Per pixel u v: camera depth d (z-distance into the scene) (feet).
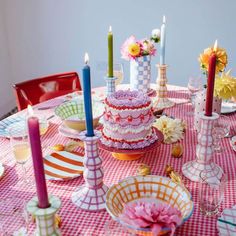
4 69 10.68
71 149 4.25
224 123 4.63
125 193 3.15
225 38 9.62
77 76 7.04
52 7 10.20
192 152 4.24
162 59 5.63
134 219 2.57
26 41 10.74
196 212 3.13
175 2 9.52
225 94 4.17
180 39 9.88
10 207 3.25
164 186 3.19
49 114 5.41
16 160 3.77
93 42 10.40
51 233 2.31
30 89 6.51
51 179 3.61
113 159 4.11
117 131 3.80
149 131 3.94
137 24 9.95
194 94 5.58
